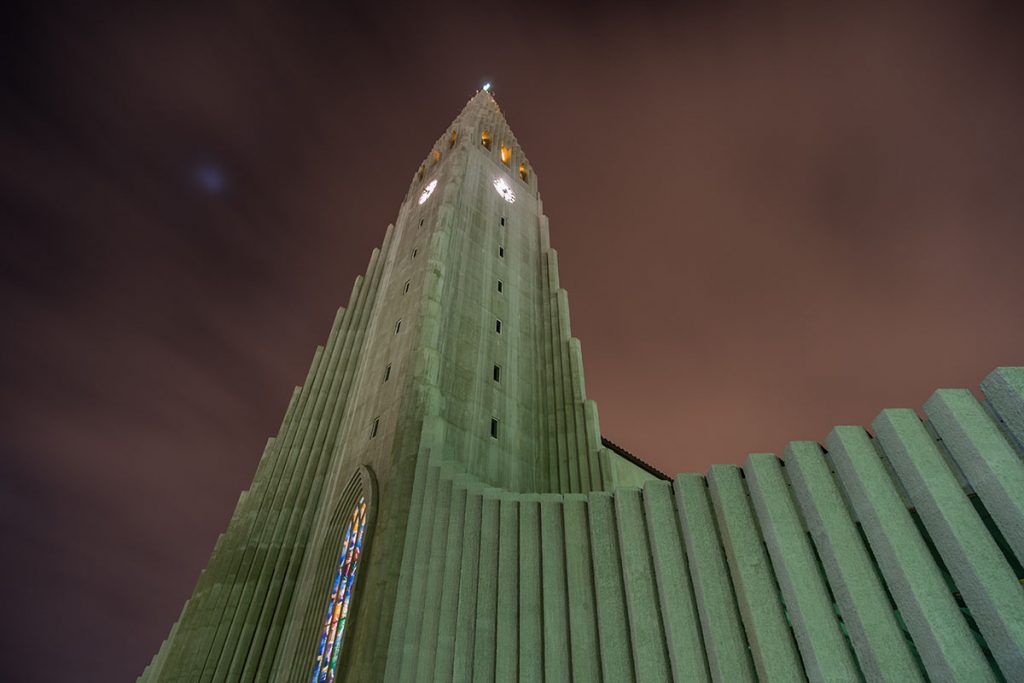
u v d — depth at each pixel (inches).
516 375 1400.1
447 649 700.0
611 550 740.0
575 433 1342.3
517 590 754.2
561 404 1414.9
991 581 461.7
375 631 722.2
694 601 645.3
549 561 759.1
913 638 489.7
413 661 693.3
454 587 754.8
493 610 741.3
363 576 840.3
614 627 671.8
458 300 1393.9
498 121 2304.4
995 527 511.5
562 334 1583.4
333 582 993.5
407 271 1525.6
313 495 1341.0
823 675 515.5
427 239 1531.7
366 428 1179.3
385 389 1205.1
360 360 1571.1
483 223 1710.1
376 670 686.5
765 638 568.7
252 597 1161.4
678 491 724.0
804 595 565.9
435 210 1637.6
